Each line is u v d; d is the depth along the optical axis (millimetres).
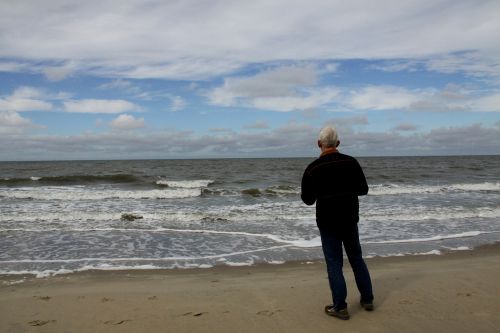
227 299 4699
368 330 3633
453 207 13766
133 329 3783
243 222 11023
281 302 4520
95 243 8523
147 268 6594
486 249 7836
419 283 5188
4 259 7191
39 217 11617
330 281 3922
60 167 51500
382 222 10828
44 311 4359
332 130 3898
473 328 3635
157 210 13344
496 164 52344
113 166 54125
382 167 43469
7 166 55688
